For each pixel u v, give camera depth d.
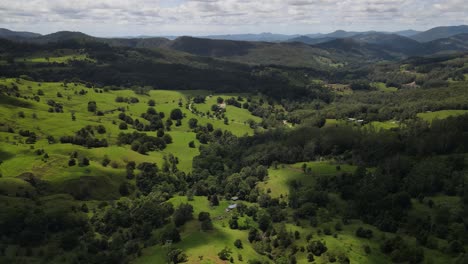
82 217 151.75
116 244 135.75
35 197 162.25
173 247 131.38
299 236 140.00
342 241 132.25
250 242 142.50
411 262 117.75
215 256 124.19
